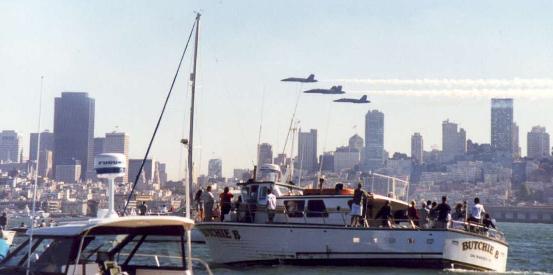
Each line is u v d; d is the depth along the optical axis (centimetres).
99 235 5122
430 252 9112
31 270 5091
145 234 5322
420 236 9150
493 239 9625
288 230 9331
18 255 5209
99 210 5209
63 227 5078
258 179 10319
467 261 9312
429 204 9856
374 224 9406
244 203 9719
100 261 5178
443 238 9106
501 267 9894
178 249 5366
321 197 9438
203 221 9850
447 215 9181
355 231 9175
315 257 9256
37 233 5156
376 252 9156
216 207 10338
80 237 4972
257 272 9006
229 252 9612
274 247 9362
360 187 9156
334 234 9212
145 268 5397
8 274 5181
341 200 9381
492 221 10062
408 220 9288
